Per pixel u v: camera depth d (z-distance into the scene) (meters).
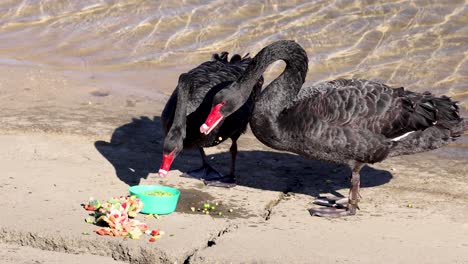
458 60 12.20
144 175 8.30
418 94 7.54
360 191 8.02
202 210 7.34
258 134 7.44
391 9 14.02
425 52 12.53
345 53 12.58
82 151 8.92
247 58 9.13
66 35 13.69
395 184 8.22
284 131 7.29
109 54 12.92
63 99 10.98
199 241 6.55
